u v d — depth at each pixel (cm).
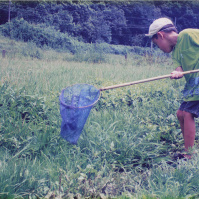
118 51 4456
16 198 252
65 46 3234
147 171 314
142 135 396
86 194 264
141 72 1087
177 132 396
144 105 530
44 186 267
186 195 258
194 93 325
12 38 3094
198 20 7169
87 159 329
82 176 272
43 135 363
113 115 453
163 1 7062
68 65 1230
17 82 581
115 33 6344
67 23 4741
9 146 343
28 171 275
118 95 559
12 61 1186
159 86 682
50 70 927
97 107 509
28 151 339
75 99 313
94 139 361
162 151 371
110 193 272
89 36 5244
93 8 5834
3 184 256
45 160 316
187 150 341
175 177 283
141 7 6656
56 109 467
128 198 259
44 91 579
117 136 378
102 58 1903
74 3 5178
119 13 6291
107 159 330
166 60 1720
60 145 353
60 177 258
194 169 293
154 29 341
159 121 446
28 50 1897
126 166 325
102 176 297
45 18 4550
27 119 439
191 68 329
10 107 429
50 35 3300
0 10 4703
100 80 725
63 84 670
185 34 326
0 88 488
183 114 342
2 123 379
